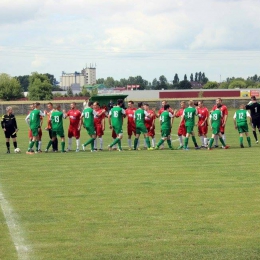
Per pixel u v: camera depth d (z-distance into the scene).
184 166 21.50
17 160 24.61
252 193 15.73
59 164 22.80
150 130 30.02
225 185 17.05
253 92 134.62
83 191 16.34
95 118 29.08
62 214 13.37
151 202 14.59
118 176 19.19
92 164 22.59
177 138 38.84
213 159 23.73
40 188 16.98
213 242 10.98
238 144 31.98
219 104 28.22
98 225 12.30
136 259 10.02
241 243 10.91
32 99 128.50
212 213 13.29
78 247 10.73
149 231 11.78
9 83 127.38
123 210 13.70
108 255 10.26
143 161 23.33
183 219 12.73
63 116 28.42
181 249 10.55
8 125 28.38
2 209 14.02
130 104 29.44
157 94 140.62
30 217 13.11
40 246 10.84
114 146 29.86
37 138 28.05
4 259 10.04
